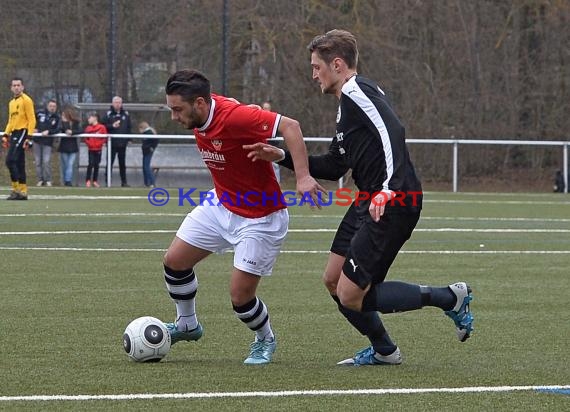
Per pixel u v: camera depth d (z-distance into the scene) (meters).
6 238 27.34
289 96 59.41
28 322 15.65
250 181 12.71
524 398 10.89
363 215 12.20
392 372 12.28
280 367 12.56
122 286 19.47
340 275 12.64
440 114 60.72
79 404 10.45
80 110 55.44
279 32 59.72
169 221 32.59
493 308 17.53
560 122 60.94
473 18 61.81
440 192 53.28
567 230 31.69
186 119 12.48
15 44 56.69
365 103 11.92
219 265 22.91
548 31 62.09
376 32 61.41
